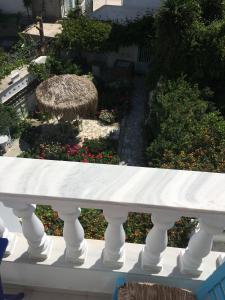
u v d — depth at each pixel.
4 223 2.56
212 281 2.21
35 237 2.33
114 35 14.70
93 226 5.65
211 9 11.83
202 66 11.77
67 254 2.46
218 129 8.90
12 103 12.91
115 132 12.77
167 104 10.07
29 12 20.64
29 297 2.70
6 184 1.83
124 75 15.53
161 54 12.26
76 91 11.35
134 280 2.51
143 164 11.70
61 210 2.01
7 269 2.59
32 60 14.19
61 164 1.90
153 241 2.24
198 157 8.21
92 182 1.82
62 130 12.60
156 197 1.76
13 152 12.18
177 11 10.82
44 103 11.31
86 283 2.62
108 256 2.43
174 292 2.35
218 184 1.80
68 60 15.12
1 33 21.62
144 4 16.59
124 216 2.03
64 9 19.75
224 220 1.92
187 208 1.74
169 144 8.93
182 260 2.44
